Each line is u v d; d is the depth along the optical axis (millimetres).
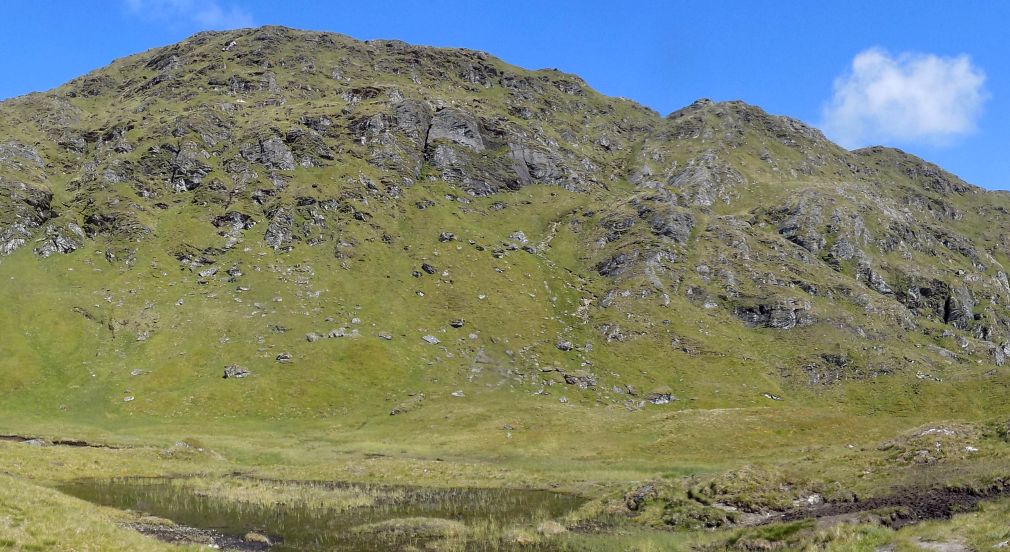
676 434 86250
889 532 31812
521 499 54312
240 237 170375
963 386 142500
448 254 186500
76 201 174375
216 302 146250
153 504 48375
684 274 196250
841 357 160250
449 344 149500
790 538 34719
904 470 46688
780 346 169500
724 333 173375
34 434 86125
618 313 176250
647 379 149500
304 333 139375
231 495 52500
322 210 183875
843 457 54438
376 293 161125
